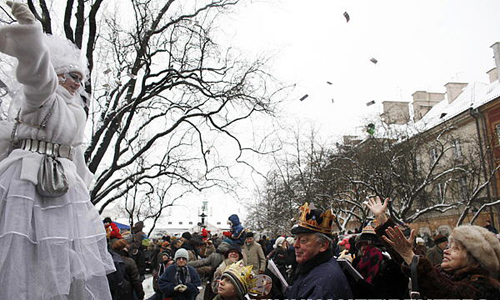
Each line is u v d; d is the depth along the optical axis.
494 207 28.73
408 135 27.95
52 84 2.29
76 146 2.64
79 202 2.47
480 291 3.02
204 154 14.59
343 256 4.15
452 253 3.38
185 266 7.21
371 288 3.32
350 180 24.92
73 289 2.29
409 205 24.17
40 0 9.57
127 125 11.73
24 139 2.38
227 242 6.94
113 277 5.43
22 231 2.11
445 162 30.58
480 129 30.58
